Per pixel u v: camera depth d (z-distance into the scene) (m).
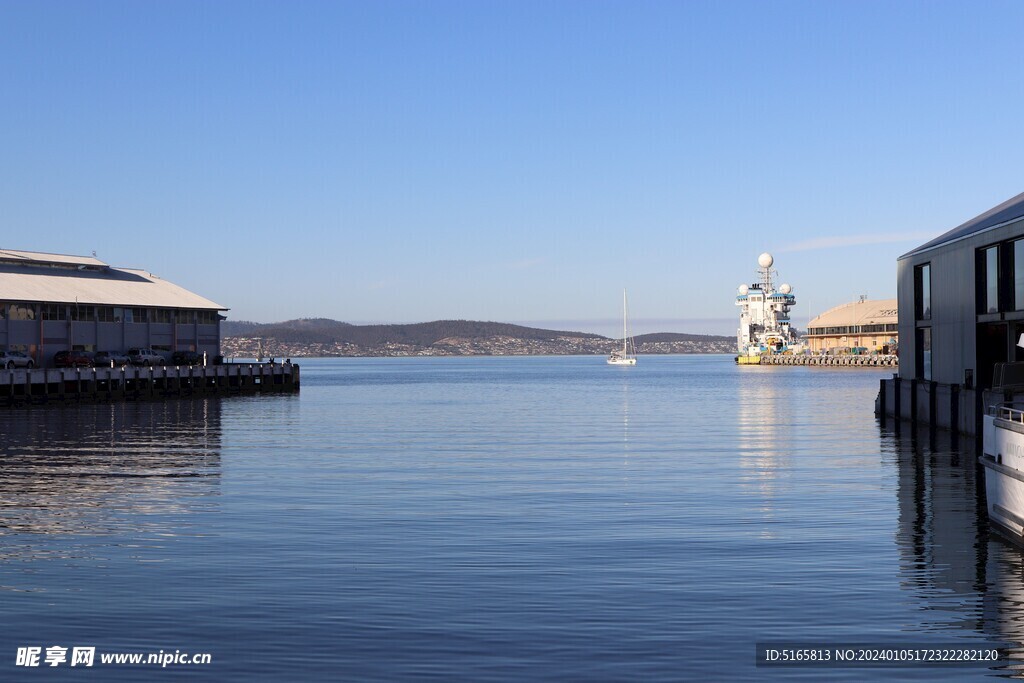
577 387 141.62
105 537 24.52
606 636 16.22
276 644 15.95
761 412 78.31
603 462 41.56
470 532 25.09
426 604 18.14
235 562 21.62
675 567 20.98
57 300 92.25
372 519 27.06
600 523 26.34
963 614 17.36
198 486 33.91
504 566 21.16
